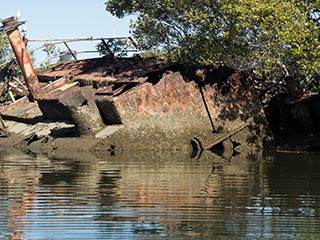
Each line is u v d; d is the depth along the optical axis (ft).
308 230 49.14
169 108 119.44
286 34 103.19
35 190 65.31
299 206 57.67
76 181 71.72
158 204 58.03
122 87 123.24
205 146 119.96
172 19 129.18
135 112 116.57
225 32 115.34
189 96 121.29
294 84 116.16
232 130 123.54
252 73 125.08
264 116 125.49
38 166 87.04
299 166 88.43
